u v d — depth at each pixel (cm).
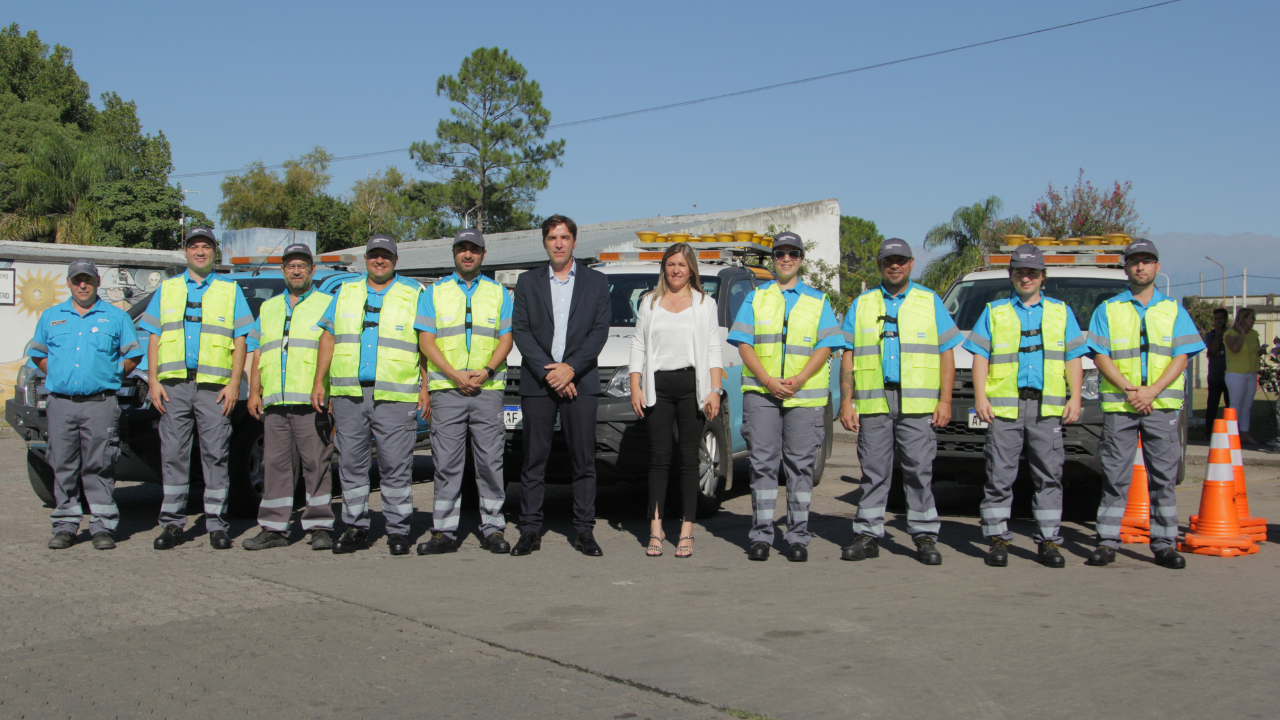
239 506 786
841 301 2770
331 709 370
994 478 633
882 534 645
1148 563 631
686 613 499
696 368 639
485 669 412
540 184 4919
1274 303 5112
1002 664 420
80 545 679
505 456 755
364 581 567
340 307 649
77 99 4706
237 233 2539
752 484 646
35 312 1905
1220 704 375
